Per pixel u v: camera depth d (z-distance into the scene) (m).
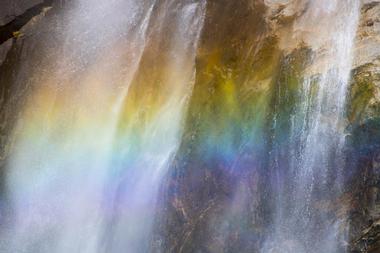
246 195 7.03
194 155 7.44
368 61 6.51
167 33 8.74
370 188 6.26
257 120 7.07
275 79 7.02
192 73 8.13
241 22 7.81
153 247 7.57
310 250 6.56
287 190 6.75
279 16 7.48
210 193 7.27
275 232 6.78
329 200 6.48
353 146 6.36
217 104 7.48
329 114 6.55
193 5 8.66
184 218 7.39
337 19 7.06
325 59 6.79
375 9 6.93
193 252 7.26
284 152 6.80
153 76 8.51
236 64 7.58
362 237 6.29
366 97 6.34
